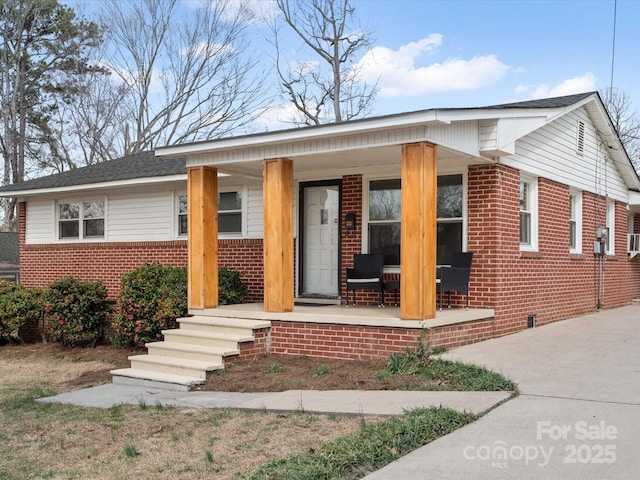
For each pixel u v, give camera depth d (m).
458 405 6.32
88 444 6.22
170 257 14.81
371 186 11.85
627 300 17.41
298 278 12.90
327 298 12.56
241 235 13.96
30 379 10.48
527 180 11.91
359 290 11.76
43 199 17.47
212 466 5.27
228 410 7.10
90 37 34.19
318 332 9.60
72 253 16.73
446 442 5.28
